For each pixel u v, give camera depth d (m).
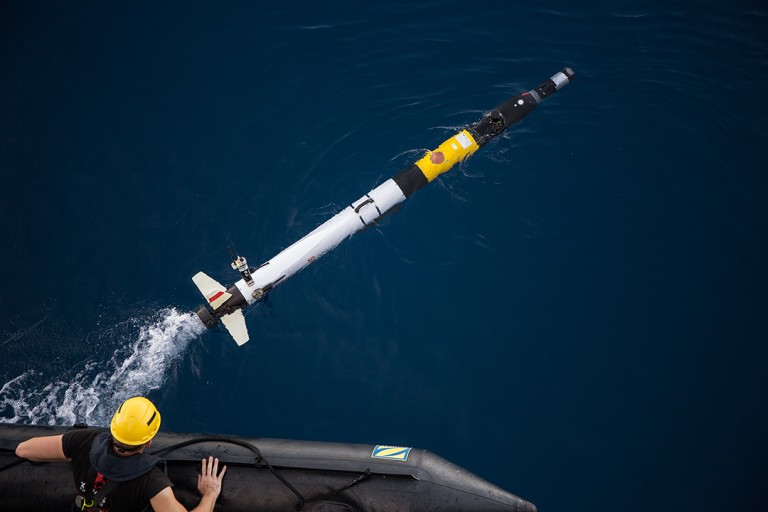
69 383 10.48
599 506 9.44
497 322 10.98
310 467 7.12
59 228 12.00
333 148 12.88
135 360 10.74
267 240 12.02
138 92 13.49
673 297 11.15
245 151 12.84
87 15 14.32
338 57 13.91
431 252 11.73
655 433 10.00
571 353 10.69
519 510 7.00
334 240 11.83
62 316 11.11
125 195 12.38
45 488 7.11
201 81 13.62
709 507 9.41
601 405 10.25
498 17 14.33
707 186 12.26
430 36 14.14
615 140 12.78
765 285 11.23
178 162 12.72
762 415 10.11
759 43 13.90
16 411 10.16
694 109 13.09
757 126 12.95
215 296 10.84
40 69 13.70
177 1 14.41
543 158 12.63
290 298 11.38
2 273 11.48
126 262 11.70
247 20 14.34
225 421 10.19
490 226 11.94
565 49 13.91
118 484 5.70
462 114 13.23
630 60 13.73
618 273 11.41
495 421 10.12
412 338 10.88
